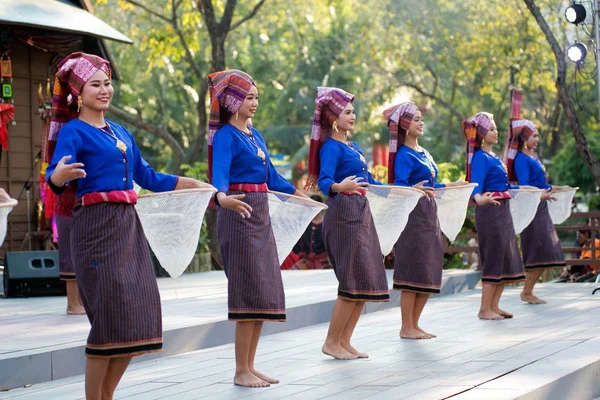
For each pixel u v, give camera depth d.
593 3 11.57
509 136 10.20
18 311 8.90
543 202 10.27
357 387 5.64
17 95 13.70
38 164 13.80
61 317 8.38
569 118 14.63
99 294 4.82
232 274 5.89
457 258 15.03
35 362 6.22
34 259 10.39
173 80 28.75
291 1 25.69
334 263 6.89
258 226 5.96
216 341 7.77
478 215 9.02
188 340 7.46
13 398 5.68
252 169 5.99
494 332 7.96
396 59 25.89
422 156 7.96
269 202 6.24
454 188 8.24
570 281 14.41
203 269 14.12
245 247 5.89
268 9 23.95
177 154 19.66
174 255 5.25
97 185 4.91
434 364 6.36
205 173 15.30
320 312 9.13
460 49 23.78
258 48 29.92
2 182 13.47
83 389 5.94
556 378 5.64
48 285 10.35
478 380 5.66
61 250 8.55
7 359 6.05
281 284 6.06
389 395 5.32
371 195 7.14
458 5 25.30
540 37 21.84
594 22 11.61
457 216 8.34
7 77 12.89
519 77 22.59
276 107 31.81
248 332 5.89
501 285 9.10
